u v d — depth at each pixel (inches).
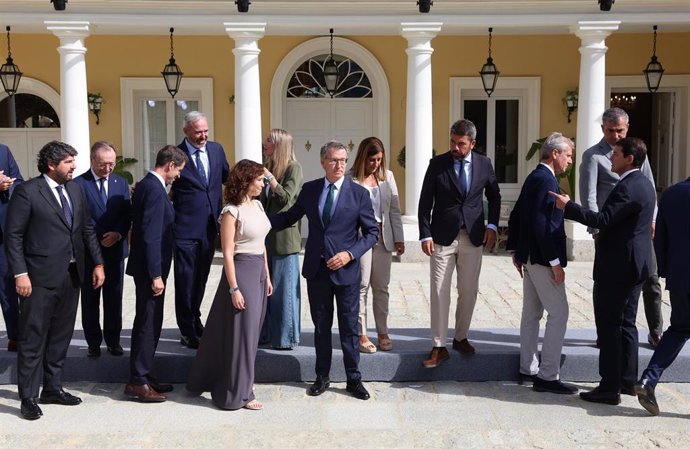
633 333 225.0
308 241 225.6
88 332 240.2
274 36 532.1
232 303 215.9
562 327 225.9
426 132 459.5
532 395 228.8
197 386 225.1
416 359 241.6
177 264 245.1
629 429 202.8
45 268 210.2
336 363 240.1
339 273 221.8
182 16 441.7
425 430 203.0
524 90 544.7
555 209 221.6
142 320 221.5
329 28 462.0
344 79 544.4
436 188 232.8
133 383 223.8
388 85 537.3
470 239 232.5
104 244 236.8
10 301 244.2
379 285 246.1
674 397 227.0
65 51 439.5
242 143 450.3
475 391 233.0
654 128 575.5
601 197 245.1
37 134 544.1
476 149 553.6
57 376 220.7
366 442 195.9
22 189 209.0
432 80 538.6
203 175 246.7
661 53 530.9
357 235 228.1
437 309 235.9
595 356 239.3
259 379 240.5
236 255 218.8
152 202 216.4
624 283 214.5
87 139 449.1
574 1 442.6
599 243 219.8
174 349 246.8
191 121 243.3
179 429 203.8
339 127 547.8
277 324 244.1
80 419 210.4
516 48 534.6
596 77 452.8
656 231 217.3
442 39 535.5
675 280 209.8
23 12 434.0
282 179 241.1
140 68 531.8
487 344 254.5
